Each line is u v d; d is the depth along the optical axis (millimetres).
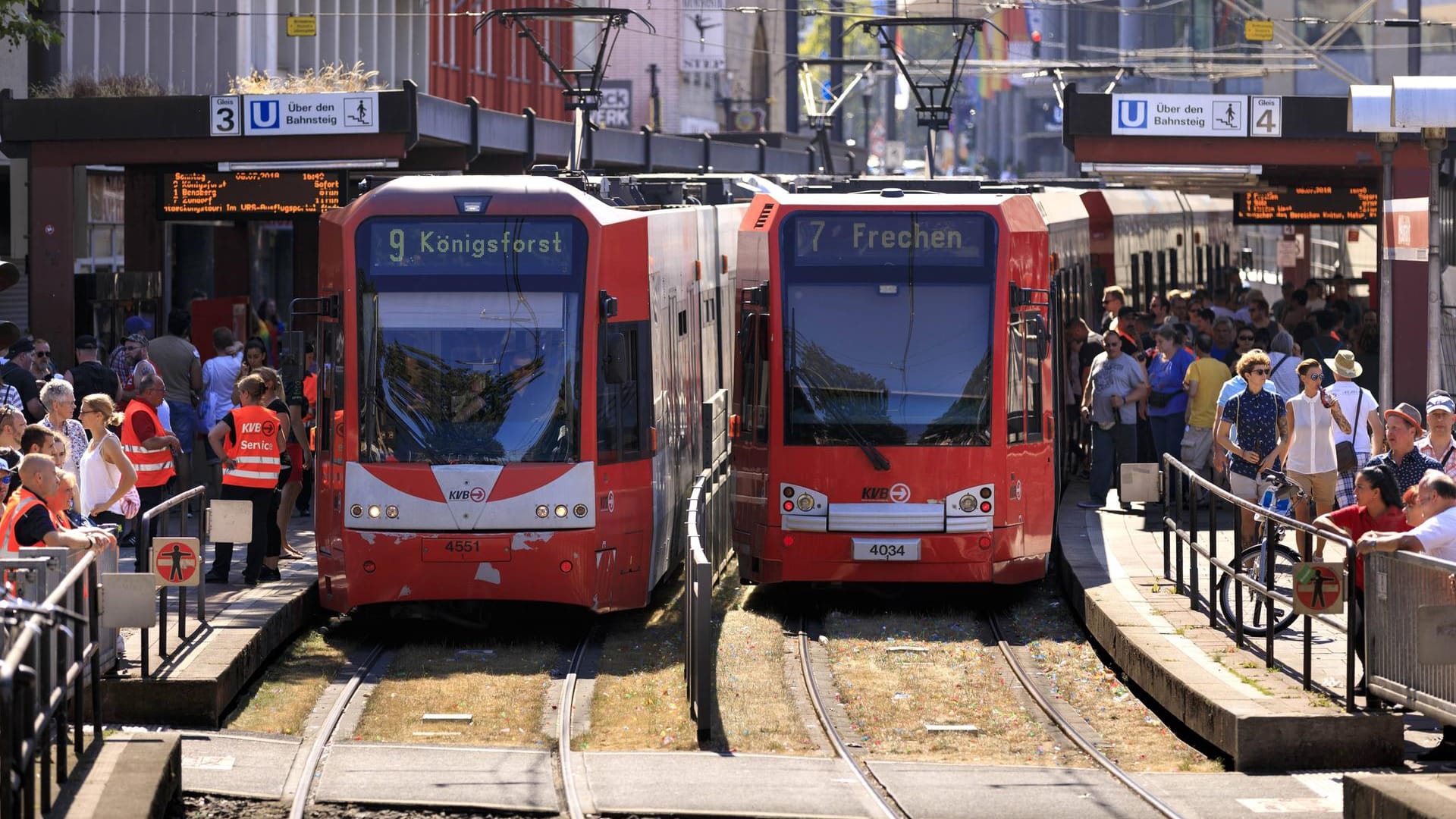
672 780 29172
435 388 41250
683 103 187625
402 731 33312
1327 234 136500
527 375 41312
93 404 38688
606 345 41531
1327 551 44781
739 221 59875
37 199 65000
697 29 189000
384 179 45062
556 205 41688
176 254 95562
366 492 41000
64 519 31688
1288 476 43250
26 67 81875
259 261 110062
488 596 41000
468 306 41438
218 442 43969
